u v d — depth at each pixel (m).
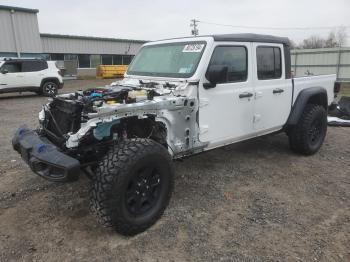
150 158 3.23
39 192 4.20
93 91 3.97
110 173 3.00
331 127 7.91
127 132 3.66
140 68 4.78
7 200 3.99
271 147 6.02
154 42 4.90
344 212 3.72
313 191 4.25
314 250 3.03
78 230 3.35
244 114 4.48
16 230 3.36
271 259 2.91
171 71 4.23
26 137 3.63
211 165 5.11
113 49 38.12
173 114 3.68
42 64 15.79
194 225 3.44
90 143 3.37
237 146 6.04
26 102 13.48
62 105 3.58
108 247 3.09
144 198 3.30
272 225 3.44
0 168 5.05
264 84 4.72
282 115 5.09
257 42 4.57
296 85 5.27
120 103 3.38
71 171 2.94
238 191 4.23
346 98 8.95
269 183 4.48
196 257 2.94
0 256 2.96
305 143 5.39
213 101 4.05
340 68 21.20
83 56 36.03
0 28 23.30
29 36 24.78
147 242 3.16
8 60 14.83
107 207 3.01
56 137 3.53
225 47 4.18
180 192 4.18
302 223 3.48
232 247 3.08
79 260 2.91
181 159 4.02
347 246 3.09
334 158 5.51
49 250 3.04
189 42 4.27
